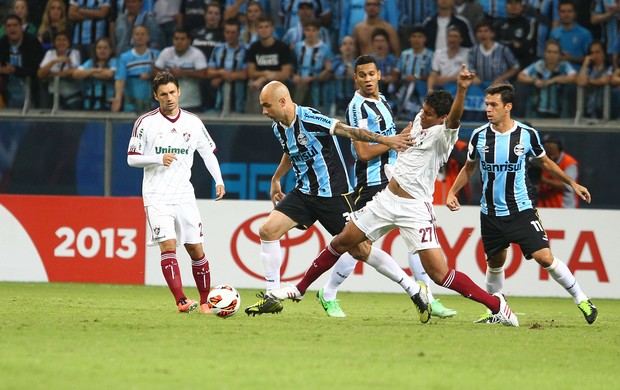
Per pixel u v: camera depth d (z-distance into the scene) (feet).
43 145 178.19
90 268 155.94
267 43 178.50
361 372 61.87
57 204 156.76
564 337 86.58
